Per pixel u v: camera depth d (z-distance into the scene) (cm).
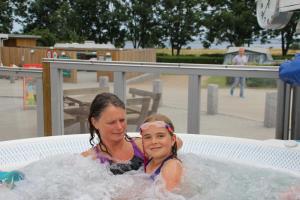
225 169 256
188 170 230
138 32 3781
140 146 241
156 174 216
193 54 3750
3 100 468
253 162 275
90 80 425
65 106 441
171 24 3700
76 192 215
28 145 298
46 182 226
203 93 388
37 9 4066
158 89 404
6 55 1736
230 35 3431
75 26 3788
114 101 228
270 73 357
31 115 457
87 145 307
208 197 210
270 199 212
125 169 232
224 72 371
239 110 387
